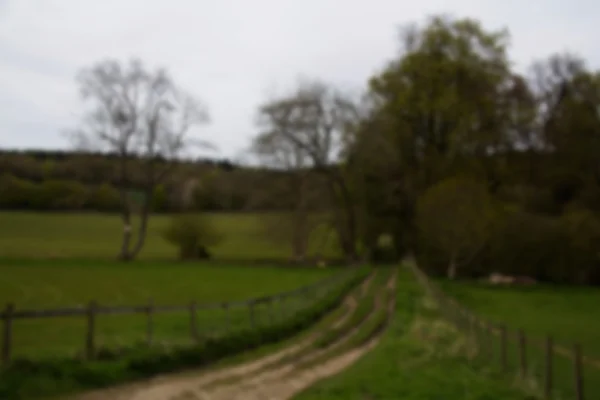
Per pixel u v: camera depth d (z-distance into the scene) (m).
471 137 68.75
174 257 80.75
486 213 61.94
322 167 75.56
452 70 66.69
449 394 14.02
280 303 31.67
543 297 52.81
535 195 75.75
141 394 12.98
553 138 77.31
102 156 76.81
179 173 90.12
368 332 25.94
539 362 22.92
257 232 76.56
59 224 103.50
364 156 72.81
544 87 80.94
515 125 71.94
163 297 43.03
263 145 73.88
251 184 75.12
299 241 75.19
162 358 15.81
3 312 12.96
